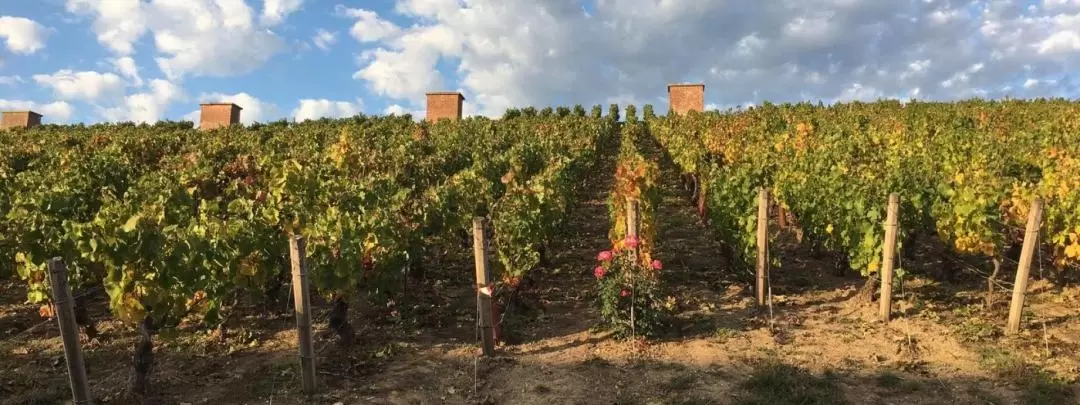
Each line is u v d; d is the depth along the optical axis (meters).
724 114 34.62
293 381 5.39
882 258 6.97
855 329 6.44
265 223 6.76
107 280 4.86
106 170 12.84
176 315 5.23
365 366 5.75
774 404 4.80
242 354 6.06
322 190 9.48
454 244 9.65
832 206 8.45
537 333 6.65
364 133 25.86
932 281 8.03
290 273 7.04
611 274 6.50
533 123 33.28
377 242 6.48
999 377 5.12
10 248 6.46
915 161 12.05
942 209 7.68
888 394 4.95
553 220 9.37
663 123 31.84
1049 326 6.20
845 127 21.19
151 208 6.85
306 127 35.06
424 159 15.61
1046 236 7.34
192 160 14.52
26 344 6.25
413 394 5.18
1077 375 5.04
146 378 5.11
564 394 5.13
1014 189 7.86
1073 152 11.74
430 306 7.56
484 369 5.67
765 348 5.96
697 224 12.96
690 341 6.24
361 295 7.87
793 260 9.56
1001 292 7.34
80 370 4.15
